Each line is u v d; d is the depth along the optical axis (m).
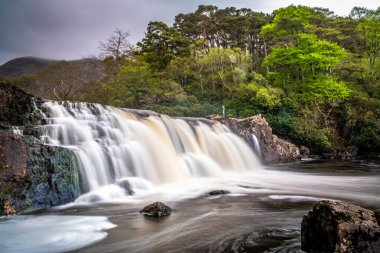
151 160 17.00
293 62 39.16
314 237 6.18
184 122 22.33
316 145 33.00
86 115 16.61
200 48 48.28
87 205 11.41
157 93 35.38
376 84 42.38
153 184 15.69
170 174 17.45
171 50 46.94
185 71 42.81
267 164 26.72
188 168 19.22
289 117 33.97
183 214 9.89
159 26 46.22
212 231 8.02
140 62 44.28
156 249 6.90
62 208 10.91
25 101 14.55
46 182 11.28
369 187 15.39
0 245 7.36
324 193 13.58
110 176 14.17
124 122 17.77
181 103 35.75
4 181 10.24
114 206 11.23
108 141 15.59
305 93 37.44
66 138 14.18
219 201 11.89
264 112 35.28
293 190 14.45
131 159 15.84
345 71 45.62
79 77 36.56
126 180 14.41
